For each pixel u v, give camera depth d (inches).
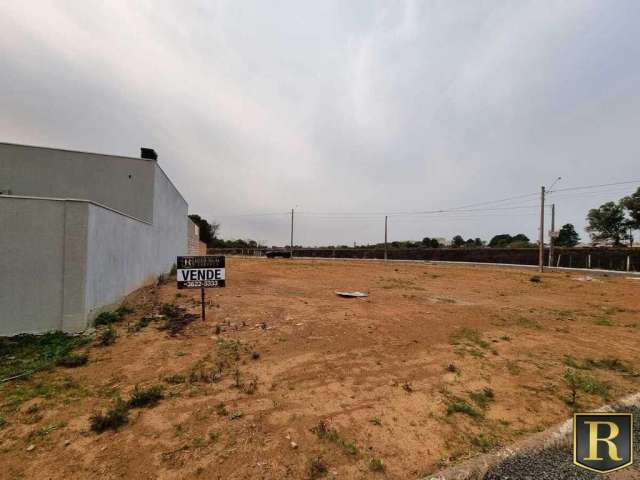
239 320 251.9
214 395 130.1
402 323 263.0
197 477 83.9
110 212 255.6
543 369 170.7
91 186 412.2
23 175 385.1
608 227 1430.9
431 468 91.8
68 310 203.0
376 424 113.4
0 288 189.8
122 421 107.7
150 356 170.7
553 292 494.6
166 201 536.1
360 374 158.2
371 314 292.7
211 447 96.6
